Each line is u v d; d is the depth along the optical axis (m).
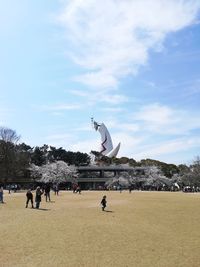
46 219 43.78
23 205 60.66
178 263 29.17
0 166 143.25
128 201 73.75
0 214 47.94
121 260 28.70
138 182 182.50
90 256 29.30
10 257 28.16
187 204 69.06
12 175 146.62
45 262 27.16
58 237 34.88
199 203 71.12
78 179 188.62
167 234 40.25
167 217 51.94
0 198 65.38
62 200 73.12
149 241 35.91
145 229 41.78
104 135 167.50
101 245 32.88
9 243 32.22
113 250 31.52
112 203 68.44
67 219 44.41
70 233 36.69
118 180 173.75
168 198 83.75
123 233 38.44
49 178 156.75
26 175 165.38
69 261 27.67
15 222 41.62
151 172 182.75
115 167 193.50
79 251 30.58
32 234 35.69
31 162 189.62
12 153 145.75
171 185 179.75
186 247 34.78
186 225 46.56
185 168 195.50
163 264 28.55
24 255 28.80
